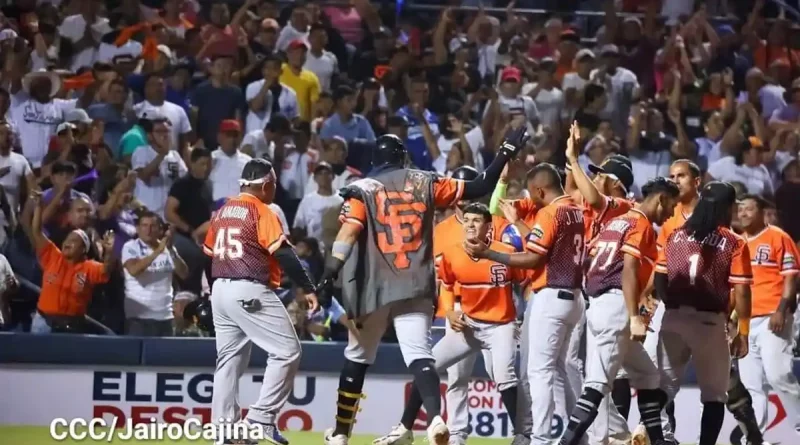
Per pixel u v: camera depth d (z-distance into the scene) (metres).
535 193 28.70
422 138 47.00
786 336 32.16
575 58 50.94
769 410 35.44
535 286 27.50
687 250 26.73
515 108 48.06
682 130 48.44
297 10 51.66
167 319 38.56
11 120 44.47
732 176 47.16
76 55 49.38
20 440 31.50
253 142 45.47
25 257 39.66
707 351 26.81
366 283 25.91
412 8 56.38
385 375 35.00
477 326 29.12
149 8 52.06
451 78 50.59
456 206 29.41
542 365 27.12
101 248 38.88
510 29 54.00
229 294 27.58
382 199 26.00
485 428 35.03
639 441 27.17
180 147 45.50
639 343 26.97
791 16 58.94
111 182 42.06
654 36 54.47
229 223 27.69
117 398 34.78
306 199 42.50
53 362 34.56
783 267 32.06
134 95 47.47
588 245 28.00
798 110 52.31
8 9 49.31
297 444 31.61
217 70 46.91
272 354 27.75
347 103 46.53
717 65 54.50
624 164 29.11
